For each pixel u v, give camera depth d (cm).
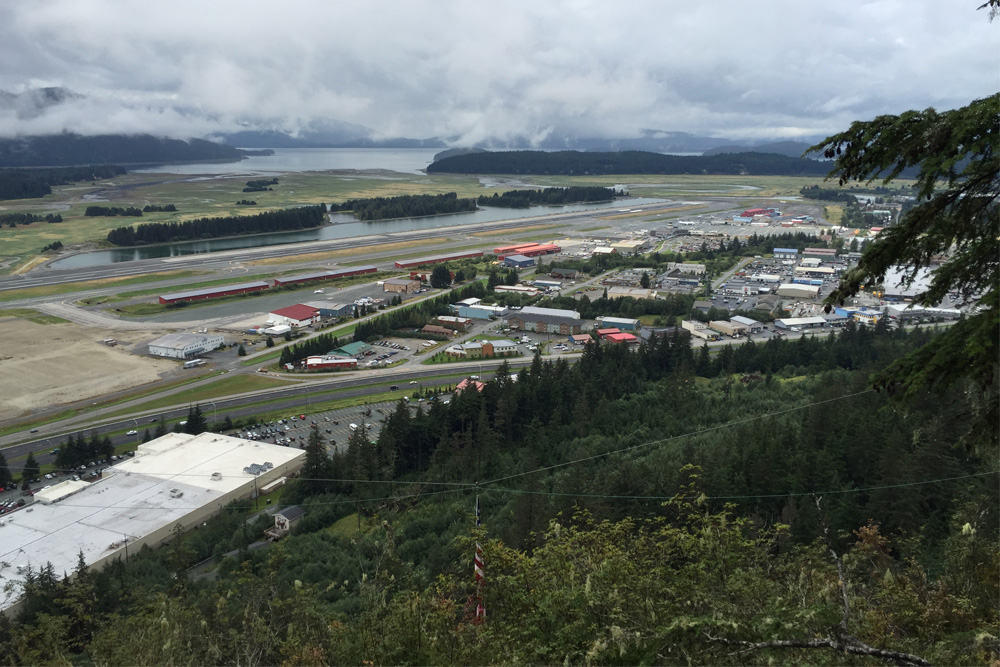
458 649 1647
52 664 2308
